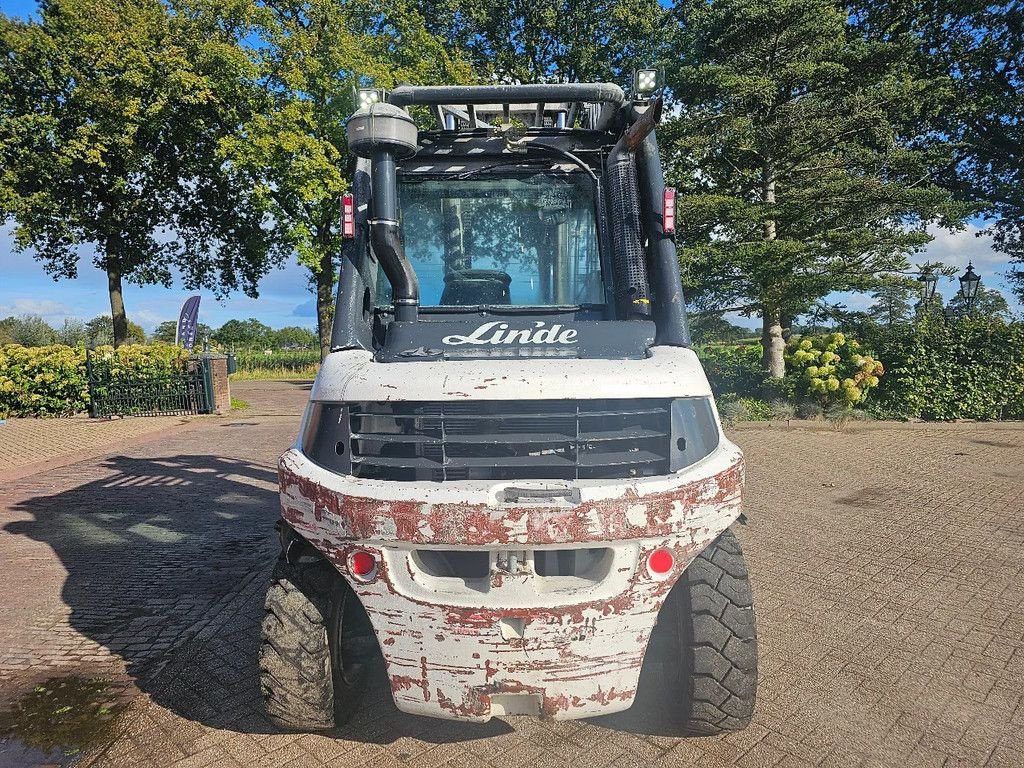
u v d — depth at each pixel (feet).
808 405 44.50
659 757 10.36
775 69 44.93
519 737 10.96
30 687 13.01
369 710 11.80
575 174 13.17
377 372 9.60
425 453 9.25
